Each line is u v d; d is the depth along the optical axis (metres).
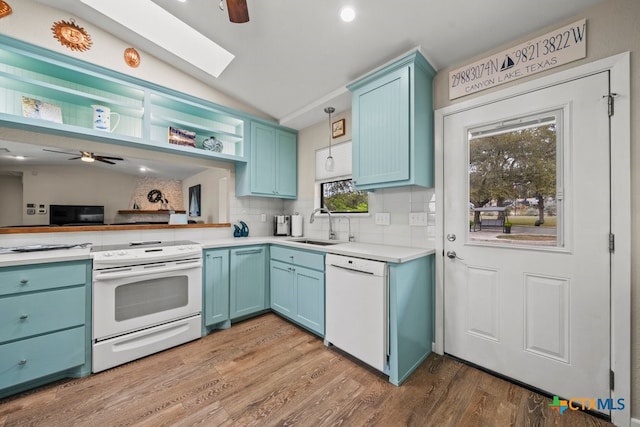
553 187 1.51
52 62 1.81
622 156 1.29
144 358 1.92
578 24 1.41
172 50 2.25
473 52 1.79
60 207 2.81
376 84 2.04
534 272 1.57
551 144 1.51
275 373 1.74
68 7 1.84
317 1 1.56
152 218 3.60
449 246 1.94
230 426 1.30
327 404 1.45
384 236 2.36
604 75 1.34
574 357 1.43
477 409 1.42
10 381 1.45
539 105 1.55
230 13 1.33
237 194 3.06
